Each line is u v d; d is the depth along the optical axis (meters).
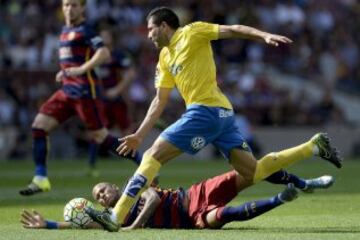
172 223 35.22
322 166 89.44
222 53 116.00
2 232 33.69
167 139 34.19
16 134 99.12
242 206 34.25
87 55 51.94
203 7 118.56
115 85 67.88
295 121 108.88
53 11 110.62
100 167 87.06
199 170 80.94
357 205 45.84
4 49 105.25
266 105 108.38
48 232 33.50
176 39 34.88
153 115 35.50
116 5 115.44
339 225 36.62
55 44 105.38
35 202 49.25
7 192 57.53
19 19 109.06
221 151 35.53
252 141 103.00
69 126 99.19
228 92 108.00
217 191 35.25
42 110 52.12
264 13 123.06
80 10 52.06
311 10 128.12
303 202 47.28
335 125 110.31
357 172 78.38
